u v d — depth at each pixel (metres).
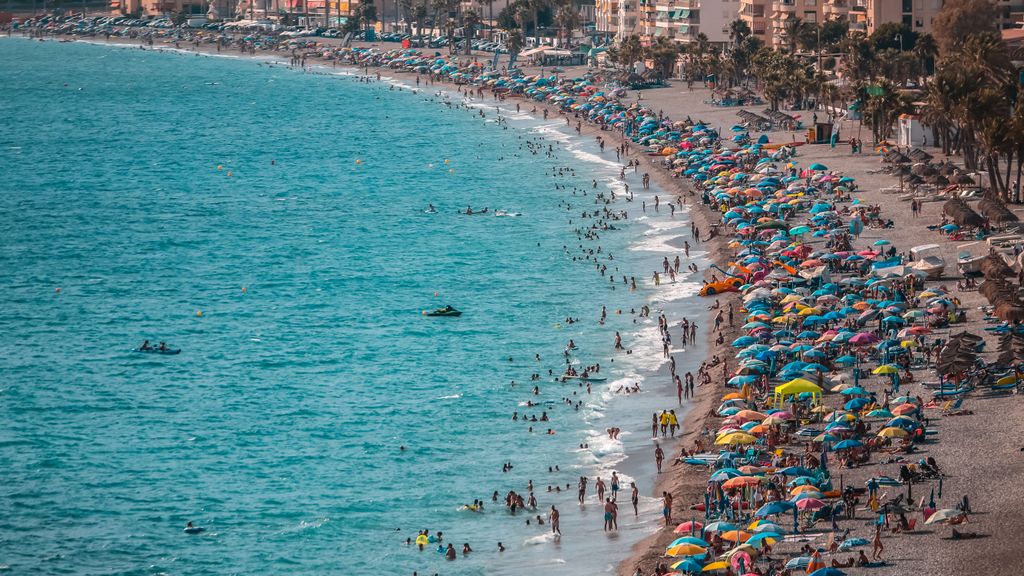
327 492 125.19
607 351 165.88
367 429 142.25
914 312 153.50
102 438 142.25
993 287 151.25
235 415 148.88
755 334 157.75
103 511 122.19
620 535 111.00
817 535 101.44
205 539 115.81
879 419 124.62
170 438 141.75
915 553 95.88
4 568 110.31
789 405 133.50
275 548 113.12
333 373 163.62
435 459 132.50
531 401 147.75
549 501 120.38
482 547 111.25
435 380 158.50
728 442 118.88
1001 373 133.25
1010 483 107.50
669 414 134.50
